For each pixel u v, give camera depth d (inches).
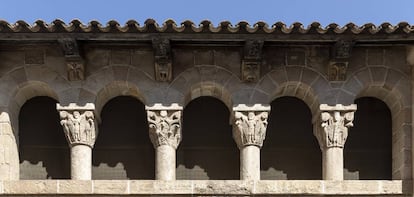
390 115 543.2
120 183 486.9
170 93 505.7
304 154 541.6
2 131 499.2
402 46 509.4
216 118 546.0
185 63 510.3
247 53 490.0
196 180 498.9
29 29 471.5
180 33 478.6
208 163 537.3
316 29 473.7
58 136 539.5
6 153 498.0
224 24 470.6
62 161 535.2
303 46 508.1
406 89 508.7
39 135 538.0
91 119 502.6
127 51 511.2
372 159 538.9
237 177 535.5
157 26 472.1
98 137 540.1
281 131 545.6
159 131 499.8
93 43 500.1
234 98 505.0
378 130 543.5
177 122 502.3
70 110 501.4
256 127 500.4
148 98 504.4
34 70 507.8
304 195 488.4
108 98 528.1
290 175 536.7
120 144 539.8
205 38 482.0
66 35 478.3
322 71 510.0
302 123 547.8
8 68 507.8
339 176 494.6
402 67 511.8
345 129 502.3
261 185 489.7
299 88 516.4
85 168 497.0
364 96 533.6
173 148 502.6
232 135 531.8
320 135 508.7
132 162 536.7
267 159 539.2
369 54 512.1
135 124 544.4
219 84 507.2
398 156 514.6
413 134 500.4
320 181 490.0
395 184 492.4
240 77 508.7
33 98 542.3
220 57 511.5
